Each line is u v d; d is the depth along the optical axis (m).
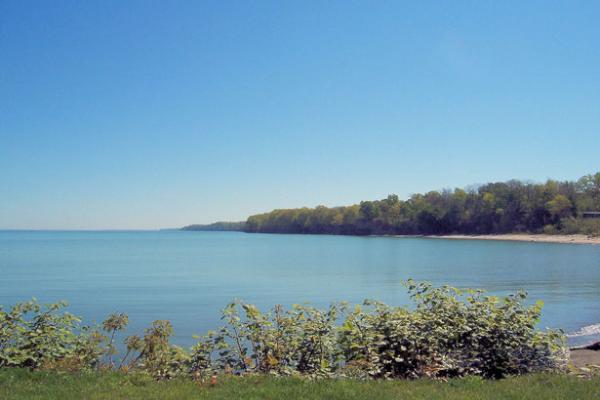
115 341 17.73
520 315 10.01
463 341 9.80
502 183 151.88
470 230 153.88
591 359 13.49
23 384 8.30
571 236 119.00
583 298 31.22
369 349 9.49
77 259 76.25
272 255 84.38
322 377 8.96
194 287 38.69
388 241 143.25
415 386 8.48
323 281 42.94
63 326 10.12
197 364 9.51
